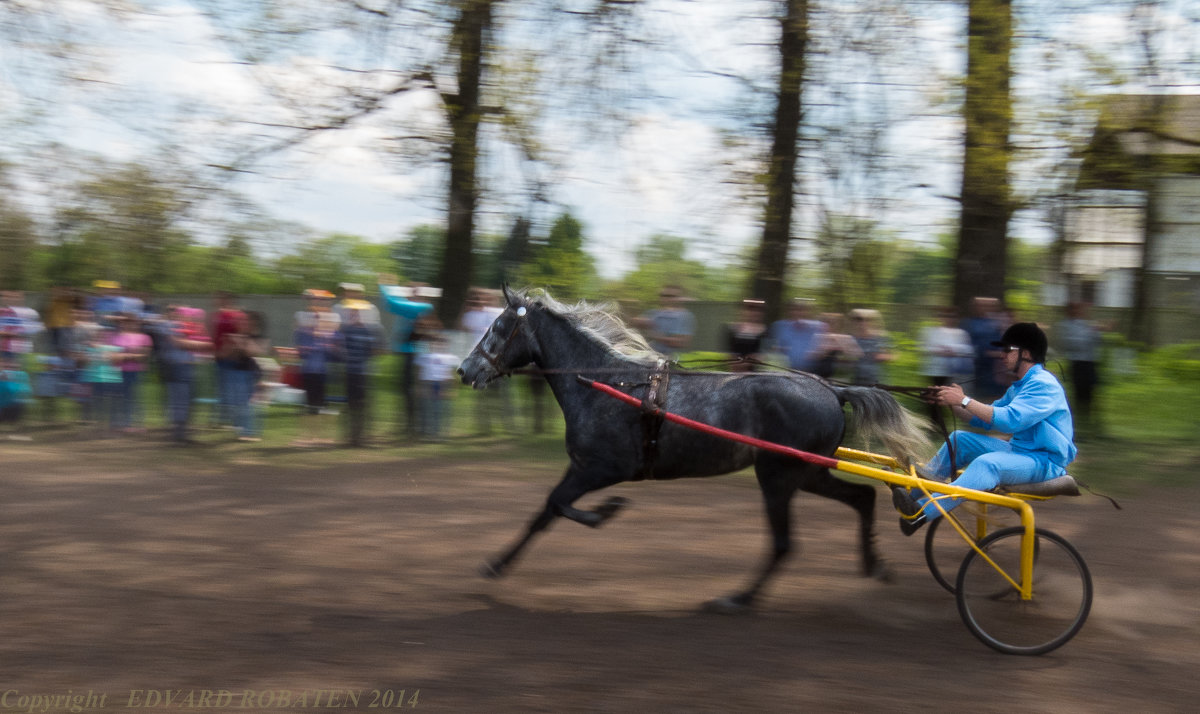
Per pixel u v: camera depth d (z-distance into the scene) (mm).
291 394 12398
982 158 10594
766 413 5453
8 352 11789
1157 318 18422
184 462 9688
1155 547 7027
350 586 5879
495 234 13688
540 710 4086
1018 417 5113
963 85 10680
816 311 12672
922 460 5504
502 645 4883
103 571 6109
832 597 5797
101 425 11734
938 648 4957
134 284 18375
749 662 4699
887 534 7293
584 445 5676
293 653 4727
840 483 5809
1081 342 10961
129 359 11367
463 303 14359
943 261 14141
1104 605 5711
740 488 8977
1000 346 5434
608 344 5848
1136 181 11359
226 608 5422
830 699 4262
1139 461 10016
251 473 9219
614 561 6516
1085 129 10672
